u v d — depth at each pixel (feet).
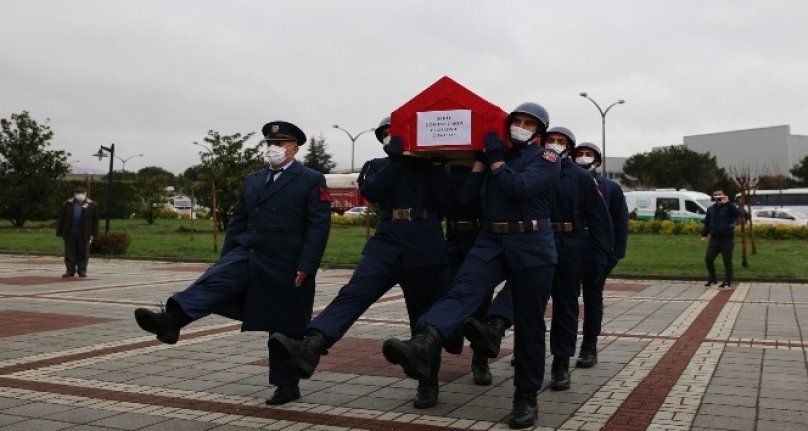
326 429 15.52
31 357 22.84
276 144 17.42
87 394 18.30
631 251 78.33
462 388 19.36
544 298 15.89
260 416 16.49
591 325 21.93
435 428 15.66
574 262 19.06
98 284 47.03
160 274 55.62
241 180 113.80
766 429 15.39
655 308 36.35
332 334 15.48
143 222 160.76
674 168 231.50
